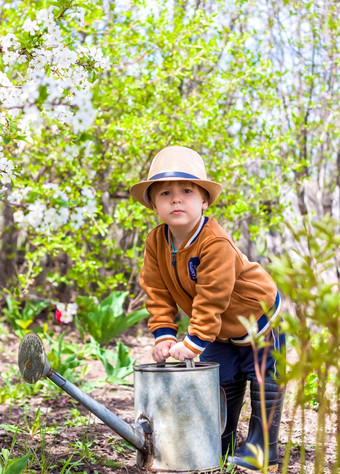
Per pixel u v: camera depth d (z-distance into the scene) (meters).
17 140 2.19
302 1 5.98
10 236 6.17
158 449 1.87
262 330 2.11
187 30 4.55
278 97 5.81
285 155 6.22
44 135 3.66
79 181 4.22
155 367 2.05
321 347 1.17
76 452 2.18
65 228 4.58
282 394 2.09
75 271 5.19
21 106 2.01
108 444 2.34
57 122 2.21
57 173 4.85
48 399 3.24
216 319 1.94
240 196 5.29
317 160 6.43
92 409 1.77
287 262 1.19
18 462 1.59
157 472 1.87
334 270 5.34
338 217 6.25
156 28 4.53
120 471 1.95
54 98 1.99
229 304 2.07
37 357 1.70
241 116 5.26
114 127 4.43
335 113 5.88
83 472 1.86
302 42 6.19
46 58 2.02
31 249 6.48
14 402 3.17
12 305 5.36
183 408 1.86
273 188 5.30
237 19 6.27
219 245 1.96
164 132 4.91
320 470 1.27
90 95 1.86
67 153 2.03
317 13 5.99
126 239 6.42
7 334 5.26
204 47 4.55
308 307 1.18
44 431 2.40
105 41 4.26
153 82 4.68
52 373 1.72
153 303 2.15
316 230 1.22
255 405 2.09
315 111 6.26
